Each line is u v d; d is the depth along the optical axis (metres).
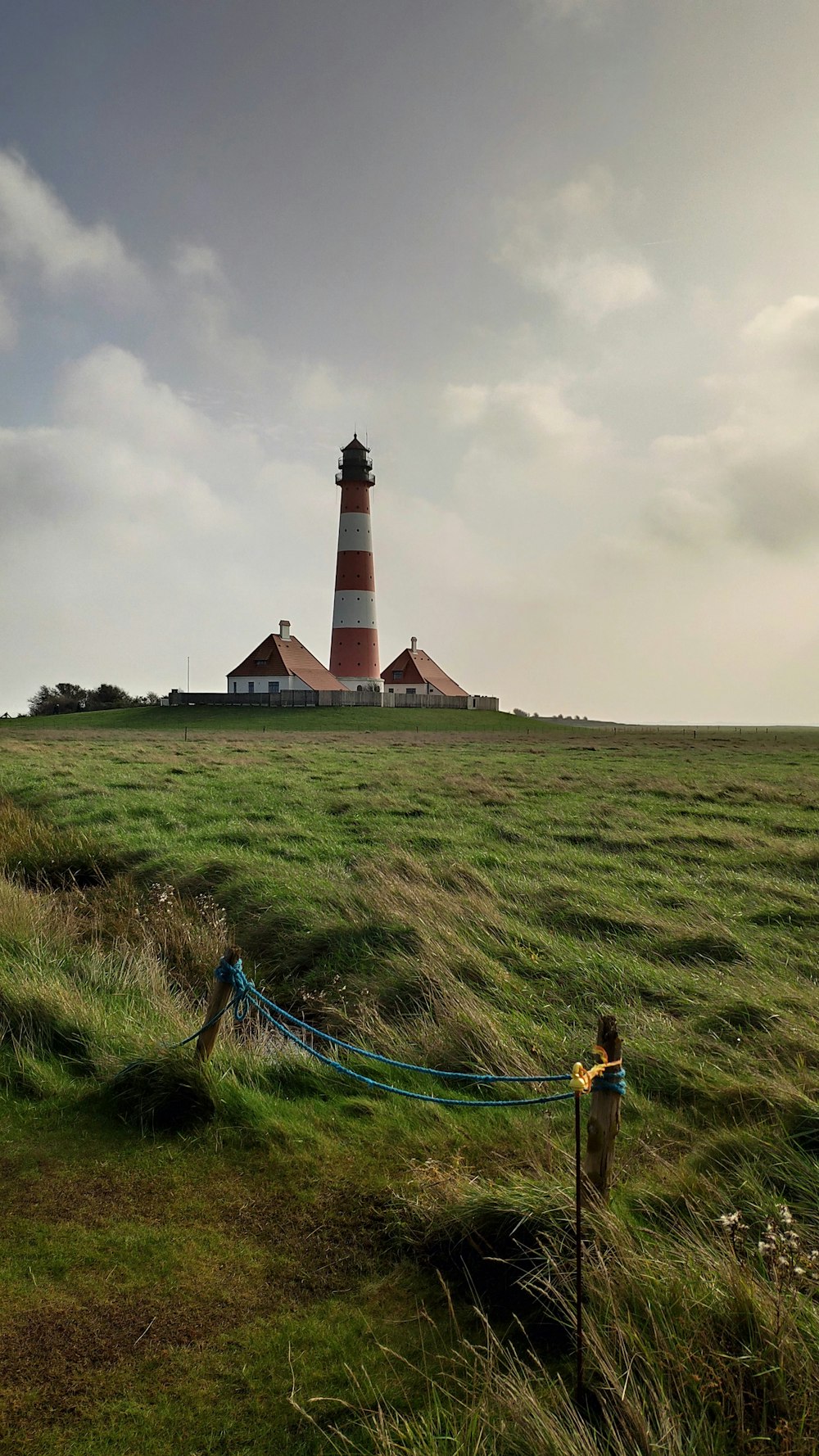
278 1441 3.23
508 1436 3.08
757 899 11.34
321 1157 5.32
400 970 8.55
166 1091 5.75
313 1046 7.62
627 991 7.91
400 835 15.84
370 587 96.00
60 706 107.88
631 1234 4.16
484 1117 5.79
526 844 15.39
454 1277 4.23
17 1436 3.23
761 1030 6.97
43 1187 4.97
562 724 115.69
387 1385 3.52
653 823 17.77
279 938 10.30
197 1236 4.53
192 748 41.44
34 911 10.23
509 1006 7.59
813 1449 2.96
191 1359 3.66
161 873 13.05
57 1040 6.97
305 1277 4.21
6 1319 3.86
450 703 102.94
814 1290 3.74
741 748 52.19
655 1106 5.84
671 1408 3.17
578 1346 3.37
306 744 48.09
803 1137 5.13
